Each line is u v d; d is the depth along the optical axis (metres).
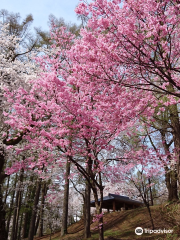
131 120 6.85
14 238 14.84
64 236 13.70
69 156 6.54
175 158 8.25
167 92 5.14
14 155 9.37
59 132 6.03
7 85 7.50
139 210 14.79
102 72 5.49
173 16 4.60
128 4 4.88
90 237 12.05
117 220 14.73
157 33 4.55
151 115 6.97
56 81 5.20
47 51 9.20
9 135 8.48
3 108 7.72
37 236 18.86
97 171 7.18
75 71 5.57
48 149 7.93
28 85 7.52
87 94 6.51
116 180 9.52
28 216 23.03
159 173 9.90
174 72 6.32
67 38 9.22
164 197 20.75
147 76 6.10
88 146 6.74
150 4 4.60
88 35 4.88
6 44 9.07
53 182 12.48
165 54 5.23
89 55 5.24
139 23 5.14
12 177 17.78
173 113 8.30
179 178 8.03
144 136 9.45
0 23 9.33
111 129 6.50
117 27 4.89
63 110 6.21
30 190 17.97
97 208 7.09
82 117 5.98
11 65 8.11
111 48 4.93
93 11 5.02
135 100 6.10
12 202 18.16
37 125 6.14
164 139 10.44
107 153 9.68
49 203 17.47
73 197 27.44
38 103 6.07
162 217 8.50
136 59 5.25
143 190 10.16
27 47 10.73
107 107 6.12
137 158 8.08
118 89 5.41
